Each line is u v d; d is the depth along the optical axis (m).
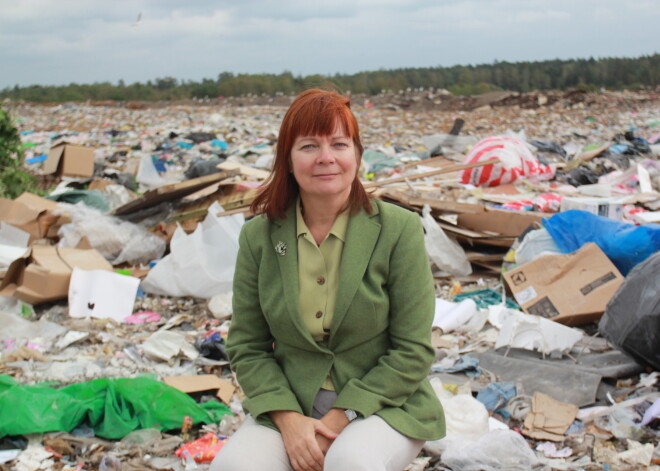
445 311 5.16
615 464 3.09
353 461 1.97
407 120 22.36
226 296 5.62
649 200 7.81
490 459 3.04
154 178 10.19
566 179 10.24
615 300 4.13
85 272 5.61
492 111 24.81
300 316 2.20
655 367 3.96
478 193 8.85
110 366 4.51
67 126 21.33
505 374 4.15
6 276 5.70
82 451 3.29
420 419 2.21
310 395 2.22
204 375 4.12
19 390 3.49
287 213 2.29
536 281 5.14
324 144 2.13
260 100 33.38
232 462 2.05
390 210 2.26
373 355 2.26
